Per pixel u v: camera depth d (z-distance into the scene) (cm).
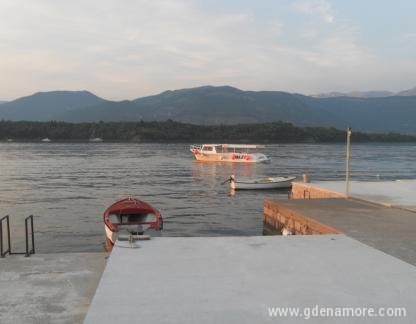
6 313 650
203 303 623
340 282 709
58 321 624
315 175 5650
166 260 822
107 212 1800
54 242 2062
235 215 2864
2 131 19275
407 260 863
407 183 2489
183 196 3791
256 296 649
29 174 5609
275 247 925
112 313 591
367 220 1338
